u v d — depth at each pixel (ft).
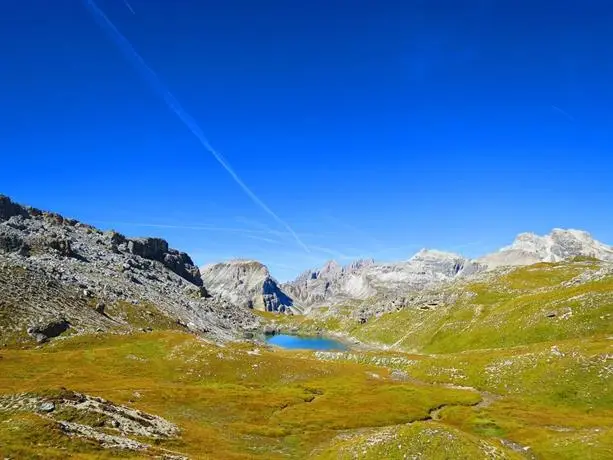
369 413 273.75
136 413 198.29
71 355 386.52
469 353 416.67
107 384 304.09
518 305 524.93
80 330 472.03
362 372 409.90
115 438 153.48
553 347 339.57
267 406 282.36
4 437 128.36
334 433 239.50
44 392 175.83
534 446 203.72
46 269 608.60
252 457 181.98
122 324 547.90
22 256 638.53
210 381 355.56
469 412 267.59
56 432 138.10
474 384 339.98
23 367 339.98
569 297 461.78
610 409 256.93
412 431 170.50
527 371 323.16
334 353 551.59
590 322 404.36
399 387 336.49
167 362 387.14
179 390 298.35
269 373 378.53
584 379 287.48
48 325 448.65
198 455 168.45
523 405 281.74
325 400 302.86
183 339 435.53
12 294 489.67
